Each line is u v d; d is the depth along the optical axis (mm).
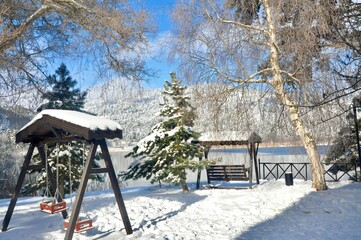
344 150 15008
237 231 6809
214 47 10906
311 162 10766
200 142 12914
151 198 10242
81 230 5902
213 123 11617
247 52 10906
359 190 9367
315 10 7074
